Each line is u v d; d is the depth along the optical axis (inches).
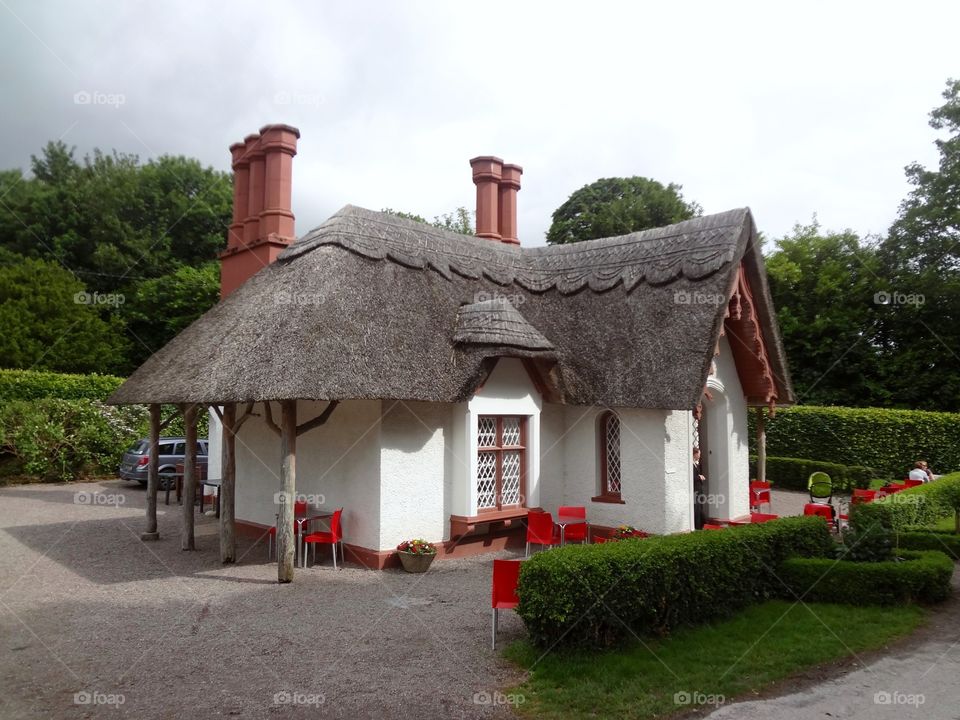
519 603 294.0
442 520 491.2
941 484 589.6
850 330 1198.3
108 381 1079.6
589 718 230.5
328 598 382.0
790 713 237.0
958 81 1125.1
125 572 443.5
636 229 1392.7
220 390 402.0
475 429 491.8
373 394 410.0
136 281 1464.1
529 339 504.7
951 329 1105.4
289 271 500.1
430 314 507.8
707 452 620.4
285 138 628.7
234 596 385.7
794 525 396.8
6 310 1202.0
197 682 262.1
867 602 361.4
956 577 428.1
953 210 1102.4
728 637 309.9
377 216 567.2
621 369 520.7
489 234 742.5
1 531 587.8
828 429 975.0
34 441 912.9
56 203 1480.1
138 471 856.9
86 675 269.6
